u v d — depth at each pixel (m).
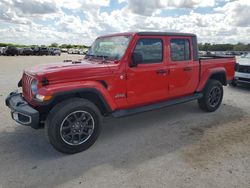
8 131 4.33
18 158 3.36
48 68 3.54
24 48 42.62
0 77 11.21
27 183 2.76
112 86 3.79
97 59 4.39
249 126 4.66
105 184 2.75
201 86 5.26
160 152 3.56
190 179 2.85
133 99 4.11
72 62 4.24
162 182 2.79
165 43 4.46
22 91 4.10
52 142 3.34
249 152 3.54
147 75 4.20
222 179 2.85
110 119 5.11
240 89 8.54
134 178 2.87
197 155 3.45
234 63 6.18
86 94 3.68
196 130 4.46
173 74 4.64
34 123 3.26
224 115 5.39
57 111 3.30
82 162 3.27
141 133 4.33
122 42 4.09
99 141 3.97
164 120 5.05
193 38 5.04
